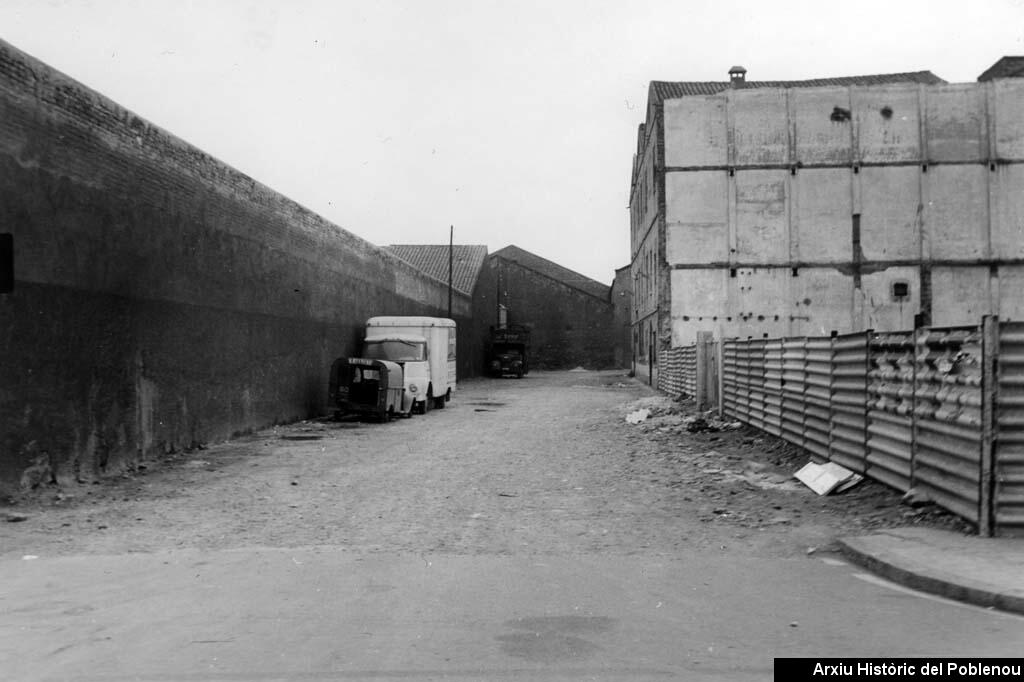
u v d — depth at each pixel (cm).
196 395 1549
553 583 619
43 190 1065
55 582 627
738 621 518
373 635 491
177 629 506
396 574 649
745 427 1672
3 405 986
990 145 3083
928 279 3088
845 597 578
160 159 1395
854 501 934
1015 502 724
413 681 416
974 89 3098
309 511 945
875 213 3112
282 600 572
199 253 1558
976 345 742
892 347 936
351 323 2688
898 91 3117
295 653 459
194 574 652
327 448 1586
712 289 3156
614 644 473
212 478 1210
